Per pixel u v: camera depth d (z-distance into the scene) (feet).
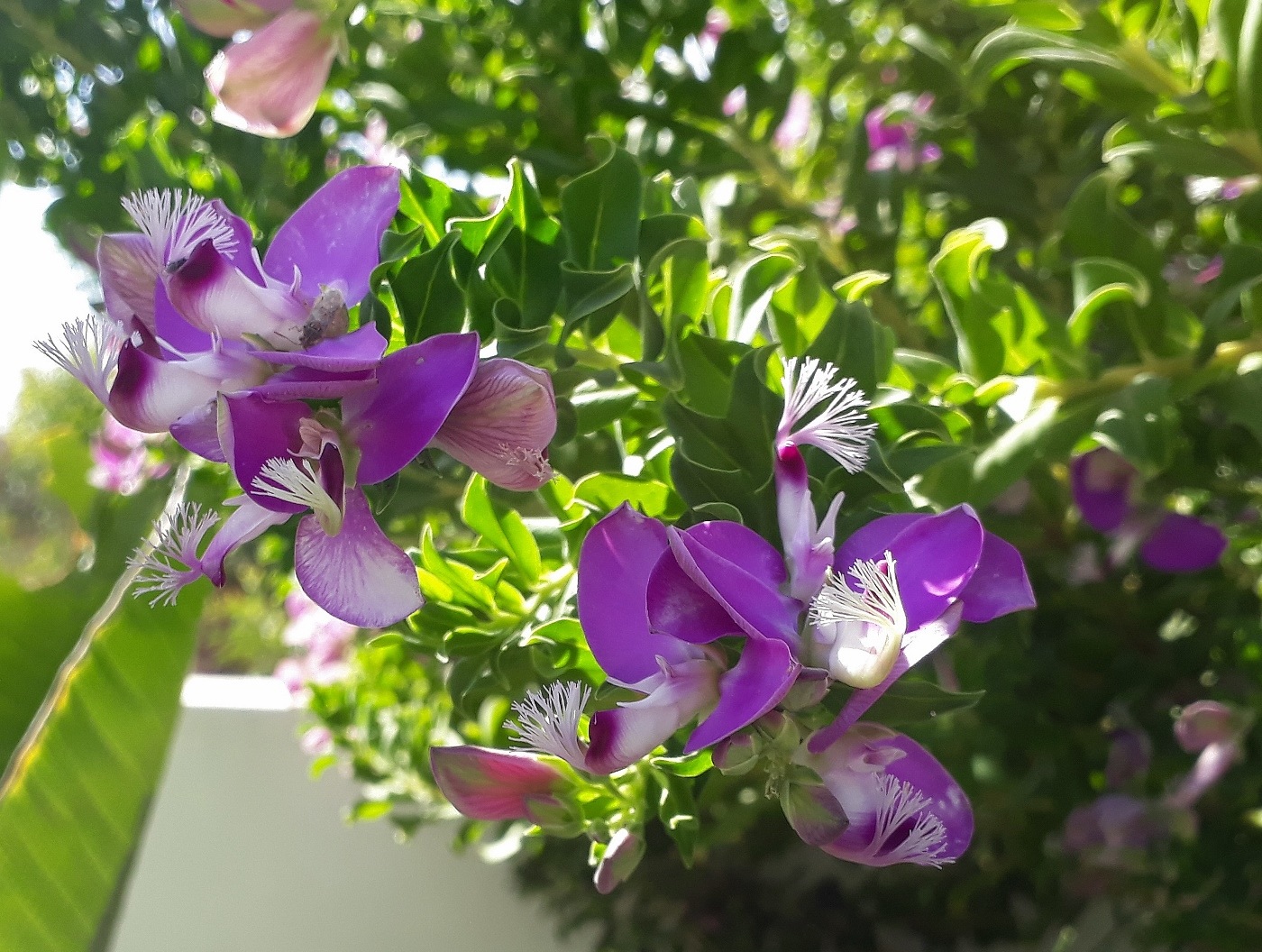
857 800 0.30
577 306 0.37
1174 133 0.51
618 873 0.37
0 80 0.82
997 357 0.51
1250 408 0.49
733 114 0.80
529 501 0.49
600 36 0.78
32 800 0.45
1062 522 0.67
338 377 0.29
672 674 0.30
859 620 0.29
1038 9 0.52
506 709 0.60
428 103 0.72
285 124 0.41
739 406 0.36
